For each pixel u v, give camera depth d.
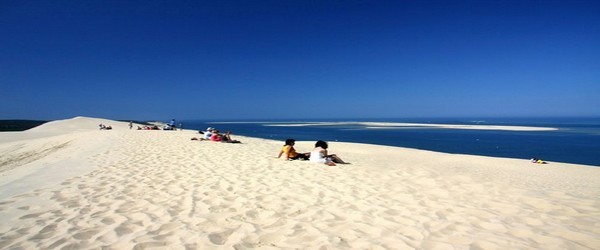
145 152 12.23
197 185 6.80
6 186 6.46
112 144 15.67
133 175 7.71
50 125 53.44
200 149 13.48
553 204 5.80
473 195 6.42
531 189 7.26
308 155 11.35
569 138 50.12
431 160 17.17
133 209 5.08
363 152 19.48
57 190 6.13
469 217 5.05
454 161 17.45
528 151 33.03
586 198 6.49
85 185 6.59
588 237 4.26
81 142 19.17
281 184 7.06
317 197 6.05
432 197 6.21
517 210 5.43
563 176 14.26
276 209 5.28
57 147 19.53
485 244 4.01
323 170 8.92
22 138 32.41
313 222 4.70
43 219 4.50
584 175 14.98
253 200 5.76
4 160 17.62
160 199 5.68
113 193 6.00
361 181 7.54
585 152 32.09
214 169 8.68
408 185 7.25
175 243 3.81
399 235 4.25
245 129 98.31
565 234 4.38
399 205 5.63
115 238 3.91
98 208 5.07
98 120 59.62
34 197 5.62
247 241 3.95
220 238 4.02
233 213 5.02
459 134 62.28
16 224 4.28
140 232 4.12
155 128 38.19
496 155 29.88
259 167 9.15
